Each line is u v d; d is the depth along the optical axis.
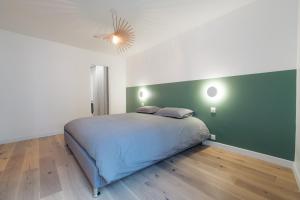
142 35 3.29
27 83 3.27
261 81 2.16
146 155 1.78
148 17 2.57
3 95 3.00
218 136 2.69
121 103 5.06
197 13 2.48
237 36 2.38
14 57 3.10
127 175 1.66
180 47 3.26
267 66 2.10
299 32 1.78
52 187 1.58
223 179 1.72
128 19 2.62
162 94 3.74
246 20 2.28
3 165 2.05
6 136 3.03
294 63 1.88
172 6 2.28
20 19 2.59
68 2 2.13
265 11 2.10
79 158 1.88
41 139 3.27
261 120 2.18
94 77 5.10
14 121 3.12
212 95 2.72
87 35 3.24
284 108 1.97
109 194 1.48
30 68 3.30
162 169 1.96
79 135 1.92
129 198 1.42
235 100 2.45
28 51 3.26
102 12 2.39
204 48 2.83
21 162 2.14
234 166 2.01
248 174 1.81
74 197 1.43
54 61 3.62
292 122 1.91
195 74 2.99
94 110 5.12
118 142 1.59
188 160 2.21
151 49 3.99
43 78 3.47
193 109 3.05
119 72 4.97
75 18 2.56
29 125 3.30
